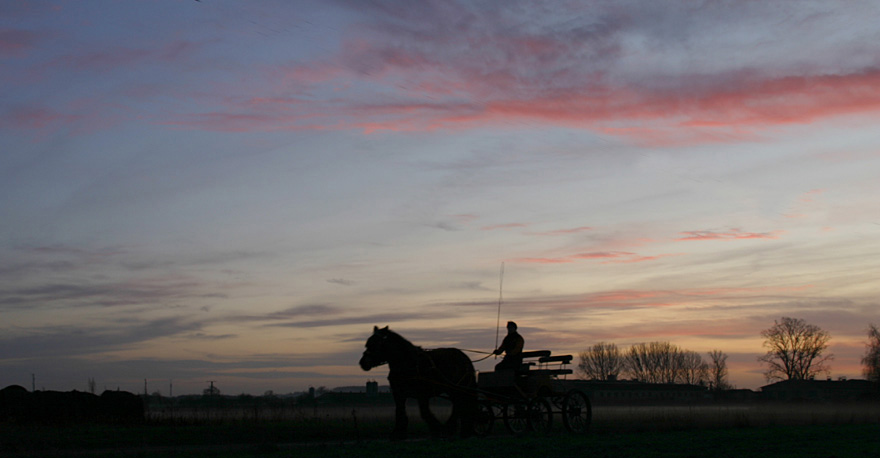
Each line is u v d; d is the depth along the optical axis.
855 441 17.83
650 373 143.00
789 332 131.38
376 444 17.92
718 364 146.38
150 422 28.86
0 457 16.53
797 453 15.02
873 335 107.38
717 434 20.23
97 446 19.59
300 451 16.30
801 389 128.75
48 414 28.92
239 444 20.12
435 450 15.71
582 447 16.11
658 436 19.50
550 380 21.98
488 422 22.33
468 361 20.97
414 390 19.97
